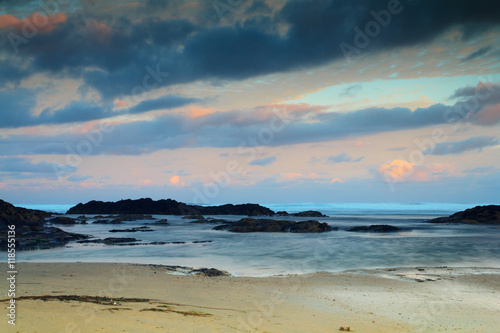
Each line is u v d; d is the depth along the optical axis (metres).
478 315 14.83
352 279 22.91
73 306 12.31
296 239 54.47
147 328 10.02
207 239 55.09
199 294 16.81
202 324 11.05
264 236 59.88
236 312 13.44
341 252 38.91
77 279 20.03
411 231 67.31
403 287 20.48
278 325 11.82
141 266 26.84
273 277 23.62
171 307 13.50
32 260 32.53
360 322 13.12
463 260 33.19
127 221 107.25
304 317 13.37
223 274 25.16
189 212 161.88
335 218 133.75
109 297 14.92
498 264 30.83
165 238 56.41
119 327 9.89
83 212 153.38
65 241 48.19
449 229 71.19
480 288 20.36
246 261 32.66
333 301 16.66
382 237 56.50
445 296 18.30
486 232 64.00
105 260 32.78
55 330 9.21
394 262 32.09
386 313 14.77
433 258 34.38
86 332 9.21
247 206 164.00
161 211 158.12
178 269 26.11
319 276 24.16
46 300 13.15
